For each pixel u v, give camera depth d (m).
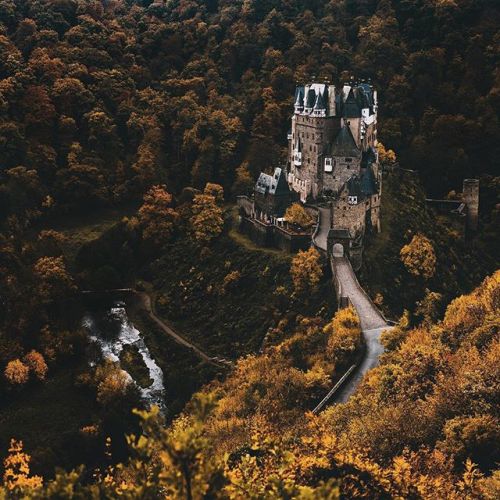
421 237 196.88
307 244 194.62
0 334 178.75
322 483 44.69
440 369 109.88
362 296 168.12
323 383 131.75
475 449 85.81
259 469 72.69
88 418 163.25
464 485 77.25
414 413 95.25
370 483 76.88
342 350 142.12
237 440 108.94
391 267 190.88
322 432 91.94
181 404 167.75
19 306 187.00
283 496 48.62
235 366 173.12
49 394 170.75
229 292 198.62
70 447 149.50
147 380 181.25
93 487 47.00
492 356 101.19
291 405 130.00
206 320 197.38
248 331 185.25
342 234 179.25
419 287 191.38
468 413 92.88
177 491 43.47
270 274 192.50
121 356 188.38
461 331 124.06
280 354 159.12
